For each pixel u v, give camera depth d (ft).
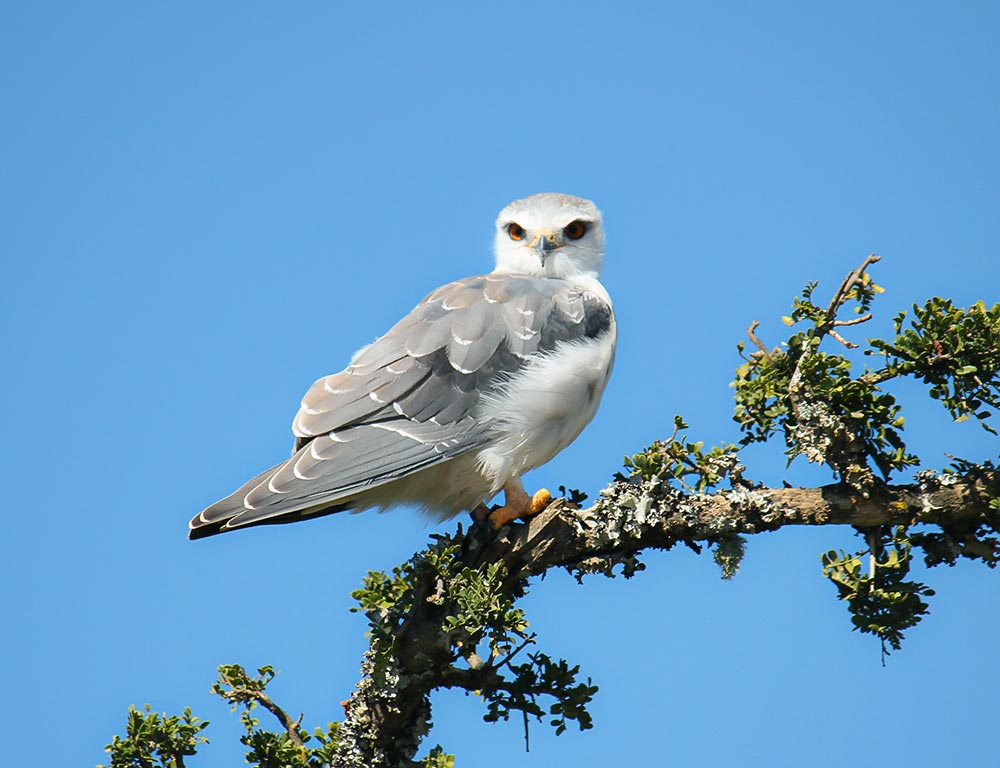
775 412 29.96
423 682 29.07
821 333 30.22
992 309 28.73
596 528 29.99
